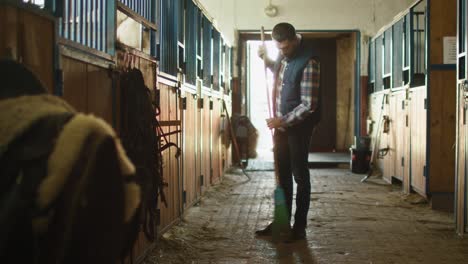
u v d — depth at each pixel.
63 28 2.30
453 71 5.68
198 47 6.20
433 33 5.70
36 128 1.08
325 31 10.98
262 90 14.83
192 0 5.69
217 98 7.68
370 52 10.55
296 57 4.10
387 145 7.89
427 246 4.00
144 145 2.99
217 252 3.79
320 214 5.25
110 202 1.06
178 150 3.49
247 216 5.16
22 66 1.18
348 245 4.02
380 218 5.07
